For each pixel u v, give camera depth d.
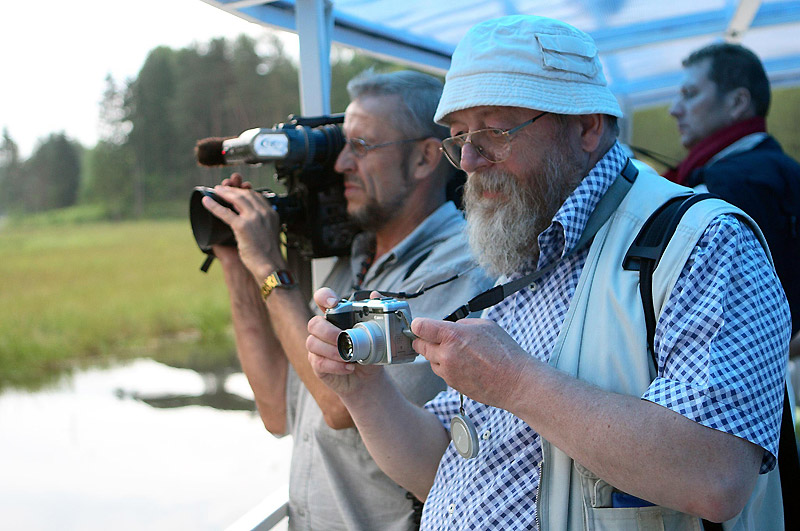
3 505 5.99
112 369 12.16
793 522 1.18
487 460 1.23
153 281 20.53
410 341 1.21
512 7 2.65
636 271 1.08
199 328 15.30
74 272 22.12
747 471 0.94
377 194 1.83
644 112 22.97
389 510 1.67
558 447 1.03
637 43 3.15
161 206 42.16
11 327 14.09
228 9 2.00
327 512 1.72
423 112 1.83
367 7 2.38
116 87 44.91
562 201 1.24
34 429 8.64
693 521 1.05
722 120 2.55
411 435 1.41
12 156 46.16
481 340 1.09
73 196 45.78
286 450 7.45
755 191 2.10
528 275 1.25
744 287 1.00
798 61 4.04
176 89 43.03
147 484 6.39
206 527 5.33
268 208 1.86
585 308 1.12
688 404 0.95
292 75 41.38
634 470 0.96
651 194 1.16
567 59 1.18
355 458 1.68
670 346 1.01
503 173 1.25
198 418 8.86
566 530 1.09
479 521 1.19
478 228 1.30
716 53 2.55
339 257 2.12
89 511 5.76
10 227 39.31
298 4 2.09
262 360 2.08
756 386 0.96
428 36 2.86
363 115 1.83
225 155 1.94
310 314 1.78
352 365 1.31
